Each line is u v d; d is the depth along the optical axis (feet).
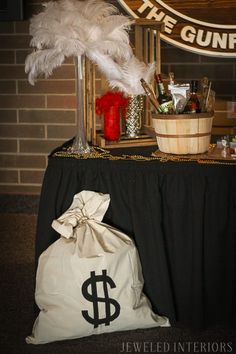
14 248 11.76
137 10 12.56
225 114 12.90
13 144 13.76
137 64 8.64
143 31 9.64
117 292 7.90
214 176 7.93
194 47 12.64
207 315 8.41
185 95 8.31
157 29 9.53
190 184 8.00
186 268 8.25
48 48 8.75
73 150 8.70
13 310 9.14
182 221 8.12
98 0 8.80
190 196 8.03
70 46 8.00
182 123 8.15
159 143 8.55
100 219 8.20
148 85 8.47
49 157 8.42
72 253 7.85
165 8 12.51
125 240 8.11
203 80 8.56
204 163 7.97
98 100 9.05
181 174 7.99
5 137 13.75
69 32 8.02
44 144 13.67
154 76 9.12
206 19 12.49
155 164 8.04
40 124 13.58
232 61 12.80
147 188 8.11
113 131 9.02
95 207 8.23
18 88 13.48
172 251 8.30
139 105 9.30
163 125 8.31
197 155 8.39
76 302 7.83
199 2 12.42
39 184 13.84
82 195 8.29
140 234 8.20
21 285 10.03
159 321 8.25
